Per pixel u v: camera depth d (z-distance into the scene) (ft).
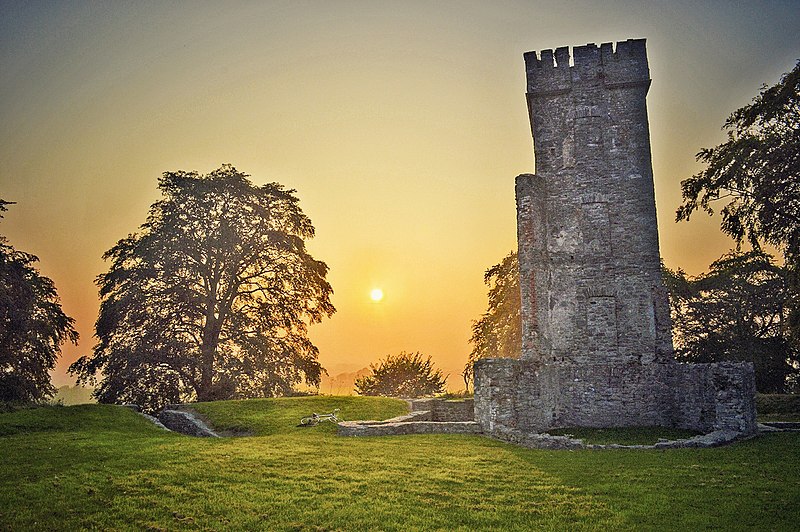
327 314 142.00
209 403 94.12
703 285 149.18
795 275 85.76
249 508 36.83
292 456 51.98
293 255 136.26
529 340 84.28
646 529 33.06
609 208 92.12
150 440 60.39
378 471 46.50
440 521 34.50
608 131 94.38
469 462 50.49
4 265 110.83
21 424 68.18
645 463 50.57
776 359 132.67
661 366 85.81
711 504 37.68
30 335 113.29
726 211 90.79
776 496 39.45
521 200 90.27
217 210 131.13
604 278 90.17
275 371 127.85
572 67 96.94
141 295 120.78
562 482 43.55
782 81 84.17
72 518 35.14
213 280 128.57
